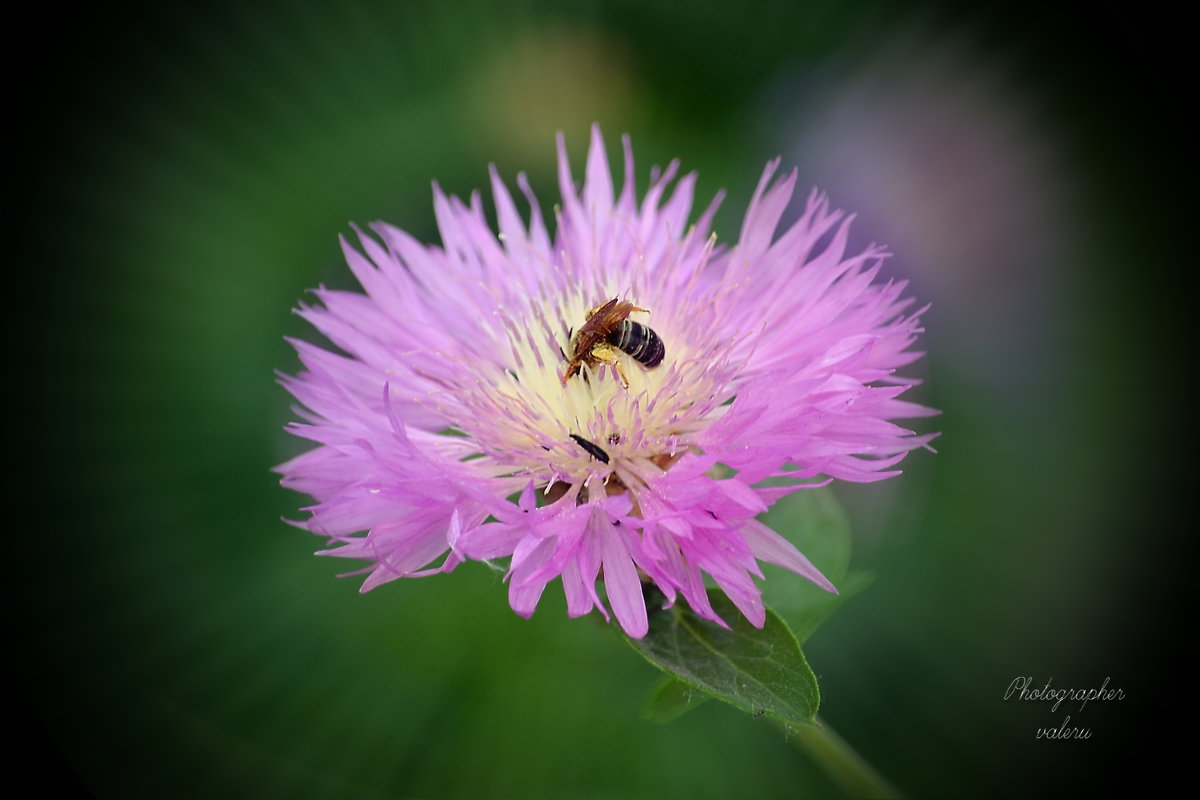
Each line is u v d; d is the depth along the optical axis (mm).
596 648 254
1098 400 263
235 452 267
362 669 255
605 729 250
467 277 233
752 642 205
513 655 254
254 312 272
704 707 250
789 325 217
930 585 255
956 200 271
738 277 224
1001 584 255
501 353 226
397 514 206
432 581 257
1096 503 259
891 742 249
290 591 260
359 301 225
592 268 229
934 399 264
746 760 249
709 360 217
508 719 252
